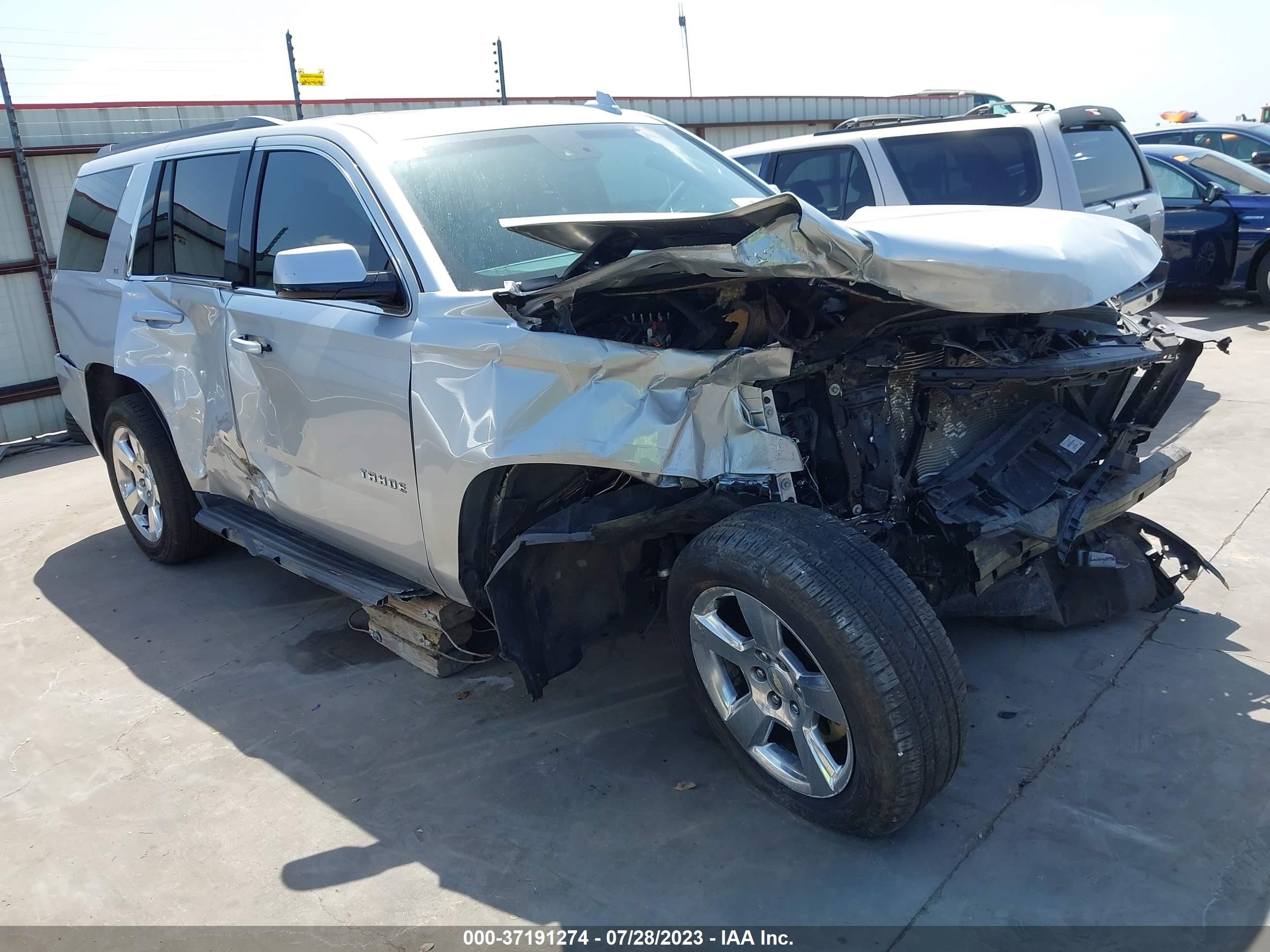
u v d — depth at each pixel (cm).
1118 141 695
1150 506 476
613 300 290
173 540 500
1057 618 354
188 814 309
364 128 357
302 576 386
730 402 258
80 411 539
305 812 304
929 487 310
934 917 238
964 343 303
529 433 278
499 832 286
